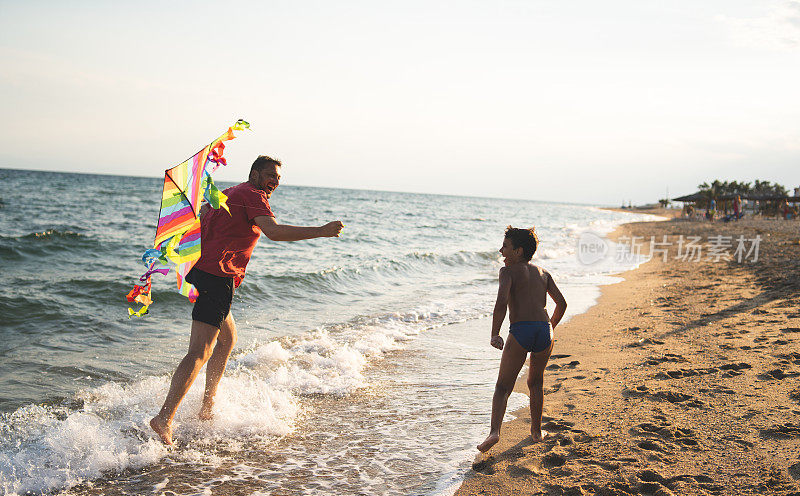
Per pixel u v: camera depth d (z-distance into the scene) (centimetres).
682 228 3775
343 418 486
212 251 428
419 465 389
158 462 393
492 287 1347
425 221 4569
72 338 724
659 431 409
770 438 386
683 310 928
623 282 1418
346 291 1210
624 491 326
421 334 831
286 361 645
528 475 360
